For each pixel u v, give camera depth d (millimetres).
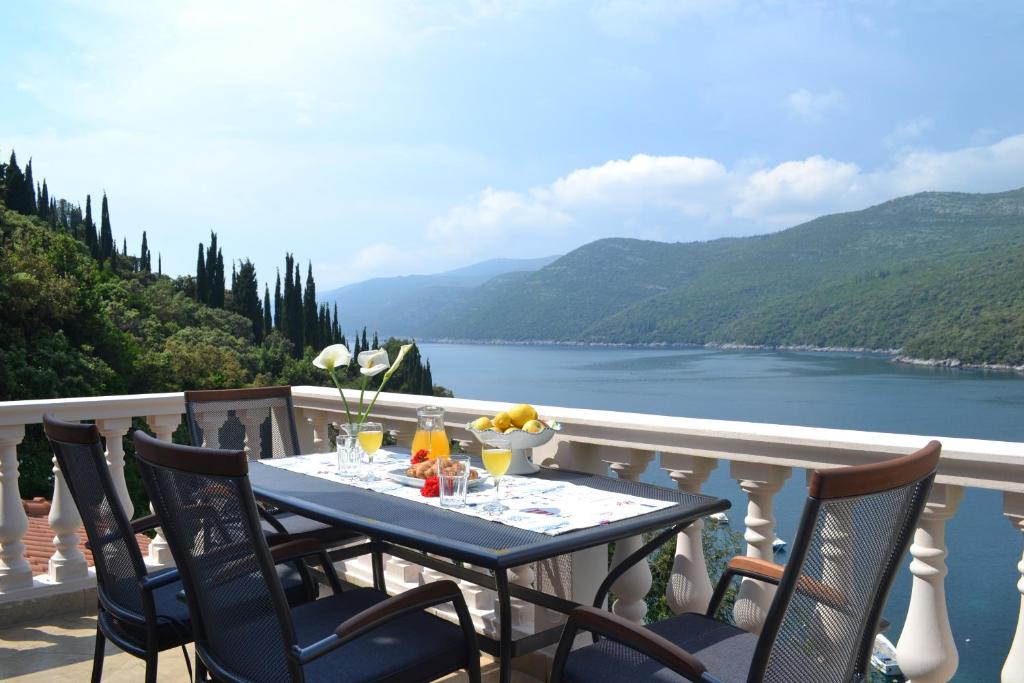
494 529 2035
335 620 2184
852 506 1485
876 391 150000
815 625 1588
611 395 180875
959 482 2053
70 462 2291
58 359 39938
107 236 83188
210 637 2018
